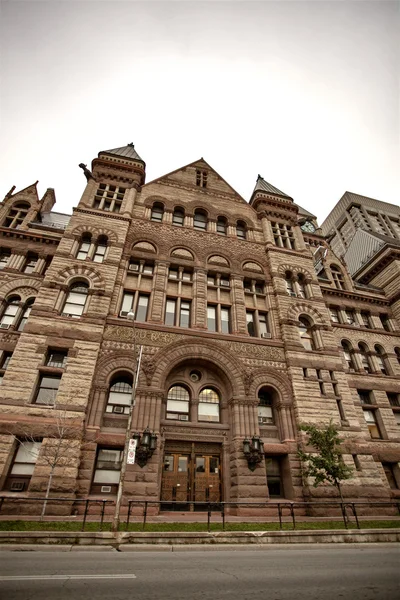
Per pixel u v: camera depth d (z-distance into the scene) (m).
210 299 25.16
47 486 15.47
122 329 20.98
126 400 19.52
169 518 15.70
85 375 18.58
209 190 32.03
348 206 110.62
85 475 16.39
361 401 26.64
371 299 33.03
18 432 16.38
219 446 19.91
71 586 6.71
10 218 27.44
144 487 16.84
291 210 33.59
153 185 30.36
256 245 29.36
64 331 19.72
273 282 27.11
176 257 26.14
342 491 19.25
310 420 20.97
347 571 8.37
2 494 15.08
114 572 7.91
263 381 21.80
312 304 26.80
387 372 28.98
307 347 25.11
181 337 21.73
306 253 30.06
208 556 10.15
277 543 12.20
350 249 46.41
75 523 13.34
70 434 16.77
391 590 6.75
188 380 21.33
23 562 8.59
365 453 21.09
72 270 22.45
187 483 18.58
